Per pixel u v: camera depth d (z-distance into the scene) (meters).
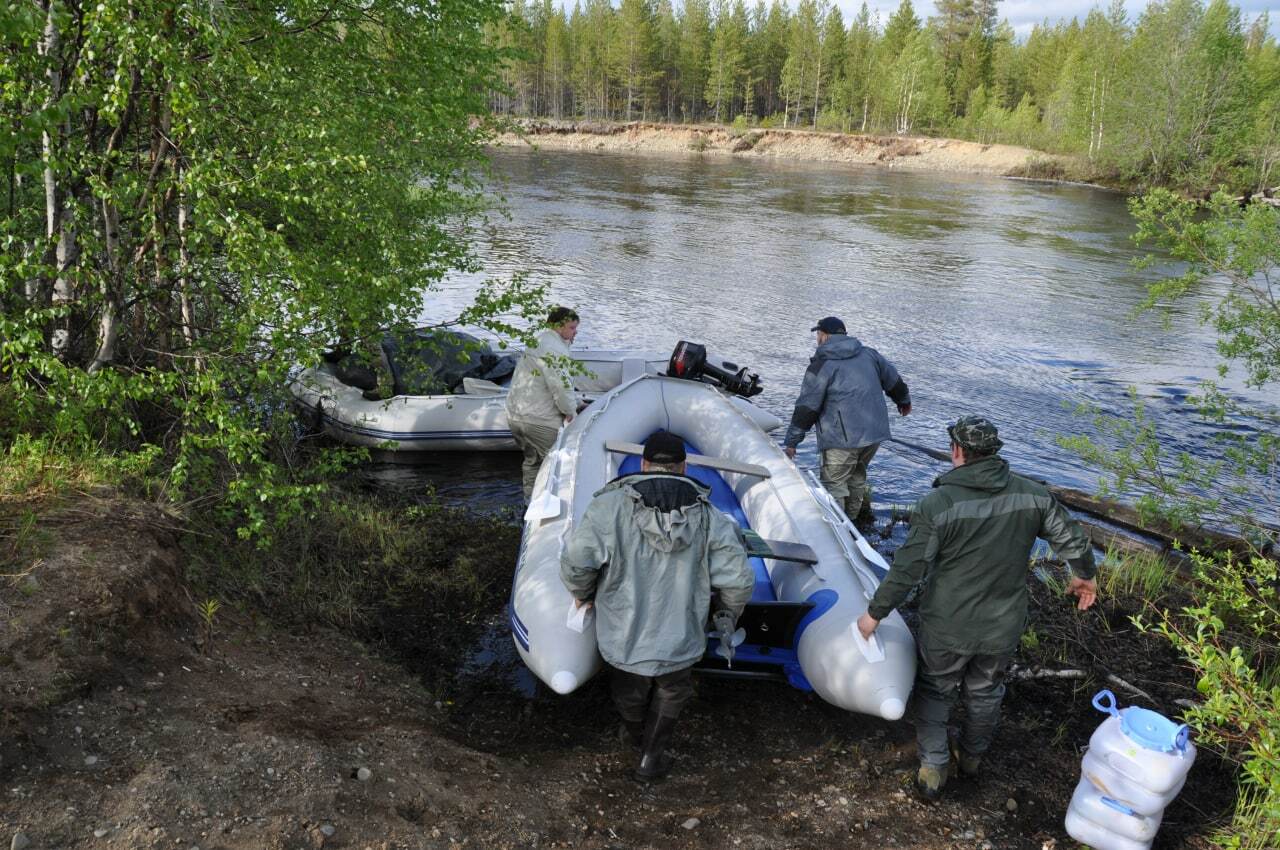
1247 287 6.18
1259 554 5.44
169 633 3.44
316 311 4.59
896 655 3.44
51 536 3.51
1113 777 2.92
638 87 87.88
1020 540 3.14
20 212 4.77
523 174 39.16
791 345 12.02
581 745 3.63
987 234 24.25
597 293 14.88
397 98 6.00
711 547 3.17
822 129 76.88
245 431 4.14
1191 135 40.75
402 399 7.50
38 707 2.71
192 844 2.38
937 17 93.69
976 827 3.22
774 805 3.27
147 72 3.95
